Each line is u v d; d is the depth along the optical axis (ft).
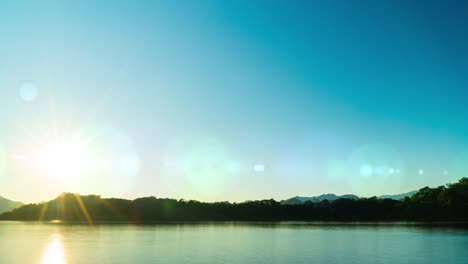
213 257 273.54
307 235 507.71
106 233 570.87
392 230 614.34
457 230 603.26
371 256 277.44
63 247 344.90
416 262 248.52
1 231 639.76
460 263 244.01
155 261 253.44
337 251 310.24
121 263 245.65
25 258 271.69
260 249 325.83
